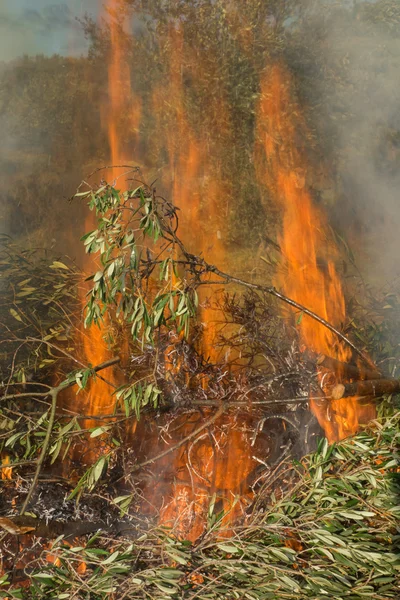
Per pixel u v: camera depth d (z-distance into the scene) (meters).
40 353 3.27
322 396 2.79
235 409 2.77
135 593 1.85
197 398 2.78
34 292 3.69
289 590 1.82
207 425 2.58
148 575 1.85
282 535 2.04
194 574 1.90
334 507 2.13
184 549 2.00
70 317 3.51
